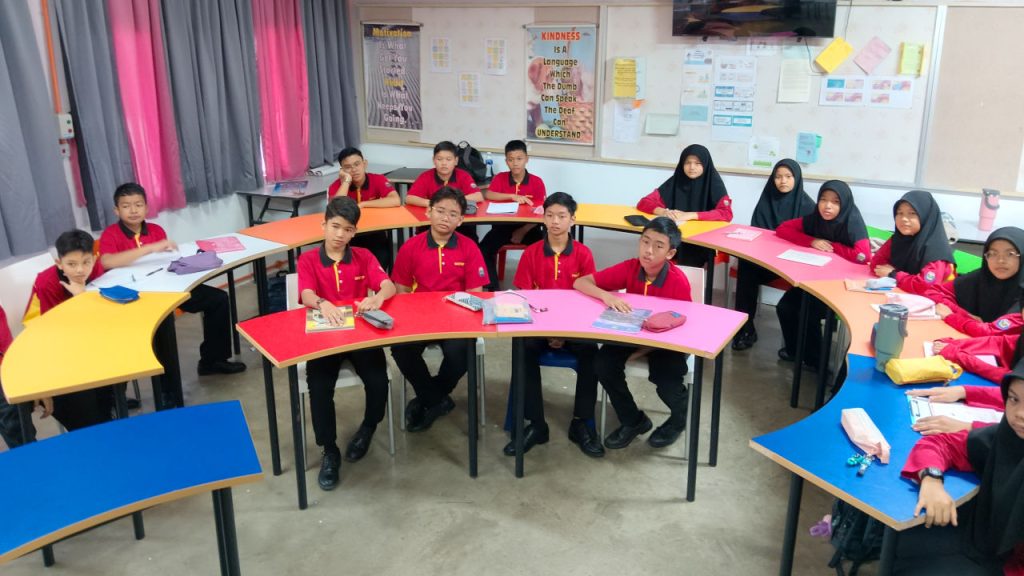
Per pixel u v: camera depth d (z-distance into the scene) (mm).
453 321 3014
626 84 5387
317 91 5906
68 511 1841
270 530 2832
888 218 4832
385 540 2783
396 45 6098
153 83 4598
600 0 5301
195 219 5148
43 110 4004
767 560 2672
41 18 4027
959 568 2010
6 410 2850
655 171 5496
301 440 2883
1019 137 4543
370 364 3152
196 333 4645
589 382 3287
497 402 3814
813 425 2285
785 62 4930
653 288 3348
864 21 4695
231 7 5031
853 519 2539
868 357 2754
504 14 5641
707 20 4980
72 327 2881
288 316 3078
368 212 4715
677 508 2971
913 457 2057
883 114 4793
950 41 4539
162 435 2186
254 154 5387
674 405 3266
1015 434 1927
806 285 3479
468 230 5297
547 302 3242
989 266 3029
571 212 3420
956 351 2686
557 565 2652
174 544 2754
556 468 3242
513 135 5891
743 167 5230
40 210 4078
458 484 3129
